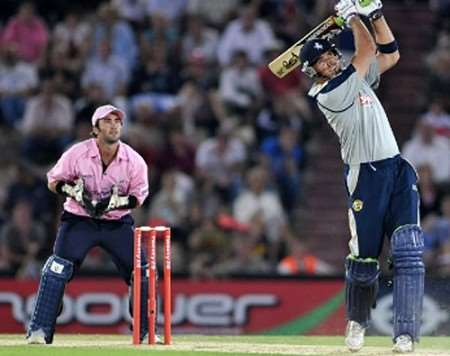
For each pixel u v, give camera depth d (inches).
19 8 3083.2
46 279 1547.7
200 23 2967.5
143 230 1502.2
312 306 2250.2
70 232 1557.6
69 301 2267.5
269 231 2620.6
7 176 2800.2
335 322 2242.9
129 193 1552.7
